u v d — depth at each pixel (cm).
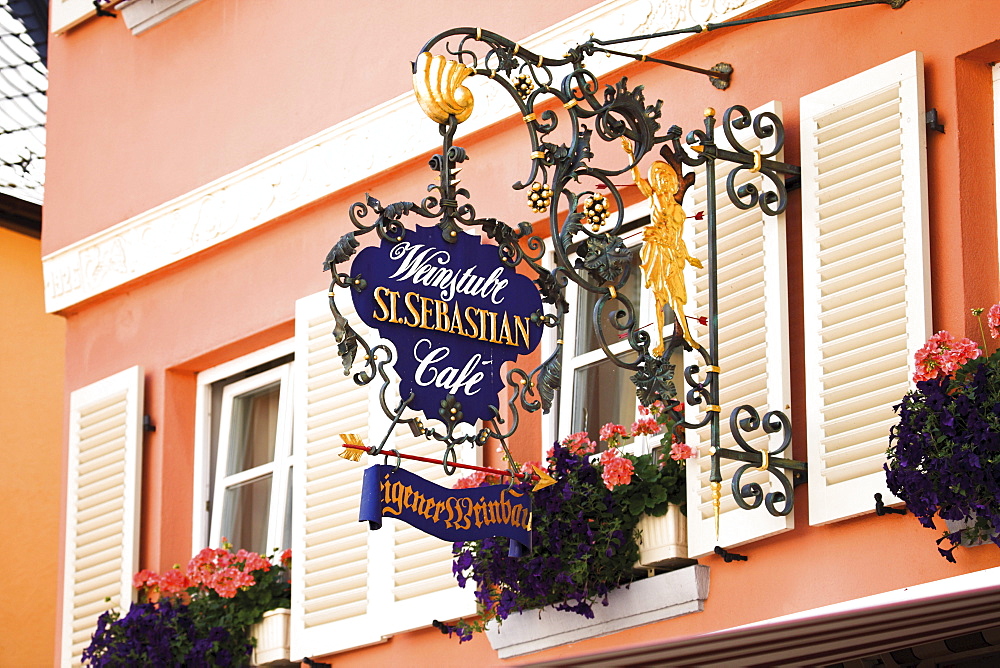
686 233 771
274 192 975
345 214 949
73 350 1077
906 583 675
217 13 1032
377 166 929
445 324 680
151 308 1037
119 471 1005
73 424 1038
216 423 1017
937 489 634
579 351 855
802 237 733
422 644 859
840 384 702
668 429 759
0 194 1234
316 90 970
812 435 704
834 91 728
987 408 630
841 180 718
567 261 685
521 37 880
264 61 1000
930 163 702
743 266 746
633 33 824
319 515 910
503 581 772
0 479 1234
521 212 871
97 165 1080
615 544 754
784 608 711
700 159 720
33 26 1362
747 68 779
